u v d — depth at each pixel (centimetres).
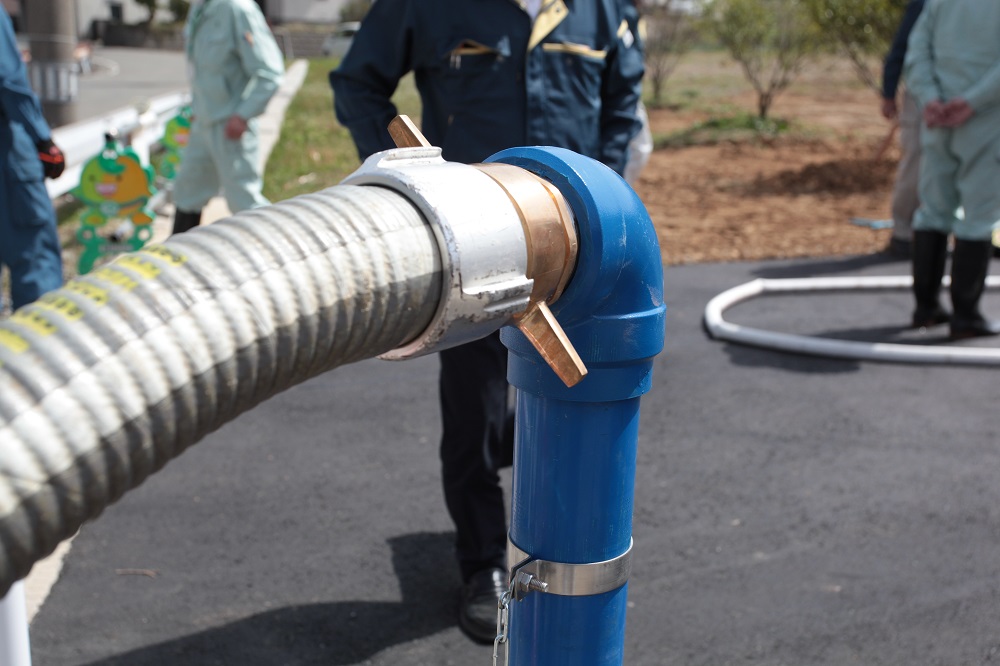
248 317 103
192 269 102
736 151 1381
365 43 316
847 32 1202
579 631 160
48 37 1067
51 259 511
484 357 288
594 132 323
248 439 442
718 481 404
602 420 153
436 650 296
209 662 287
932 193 580
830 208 988
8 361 90
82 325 94
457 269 122
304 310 108
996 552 350
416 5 308
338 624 307
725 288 702
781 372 531
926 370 537
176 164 985
